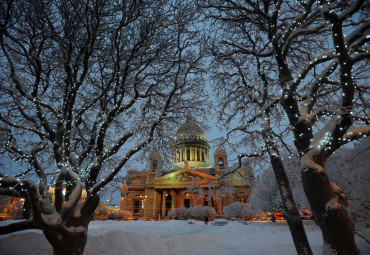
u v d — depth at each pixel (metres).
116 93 7.39
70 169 6.83
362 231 11.49
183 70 8.93
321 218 5.74
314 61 6.79
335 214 5.49
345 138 5.96
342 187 19.59
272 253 7.93
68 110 6.88
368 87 7.54
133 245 8.61
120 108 7.71
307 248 6.42
